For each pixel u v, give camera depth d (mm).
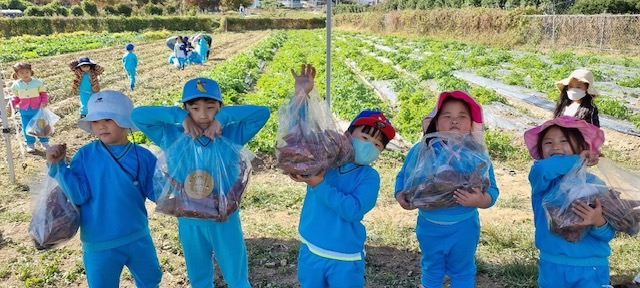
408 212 7320
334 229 3807
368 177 3824
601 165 4094
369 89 18219
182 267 5734
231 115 4172
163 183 4031
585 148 4000
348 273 3811
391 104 16219
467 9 43781
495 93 16141
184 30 69875
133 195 4184
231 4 109688
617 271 5422
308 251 3926
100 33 58906
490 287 5238
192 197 3986
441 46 35781
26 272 5555
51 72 23766
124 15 71250
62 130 12664
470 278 4434
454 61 26359
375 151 3816
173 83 21250
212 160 4031
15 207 7602
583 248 3824
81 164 4137
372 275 5461
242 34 62344
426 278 4469
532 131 4242
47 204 3939
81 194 4020
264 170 9484
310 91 3926
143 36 54125
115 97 4164
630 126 12109
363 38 49688
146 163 4289
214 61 30906
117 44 44812
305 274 3939
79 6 79875
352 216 3688
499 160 10180
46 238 3900
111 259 4141
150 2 91562
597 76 20469
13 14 67500
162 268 5707
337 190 3781
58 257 5930
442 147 4074
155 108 4125
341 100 14602
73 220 4000
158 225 6824
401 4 67000
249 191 8016
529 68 23844
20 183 8562
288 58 27016
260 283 5328
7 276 5555
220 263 4430
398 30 53531
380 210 7398
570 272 3855
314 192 3863
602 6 38438
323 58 25562
